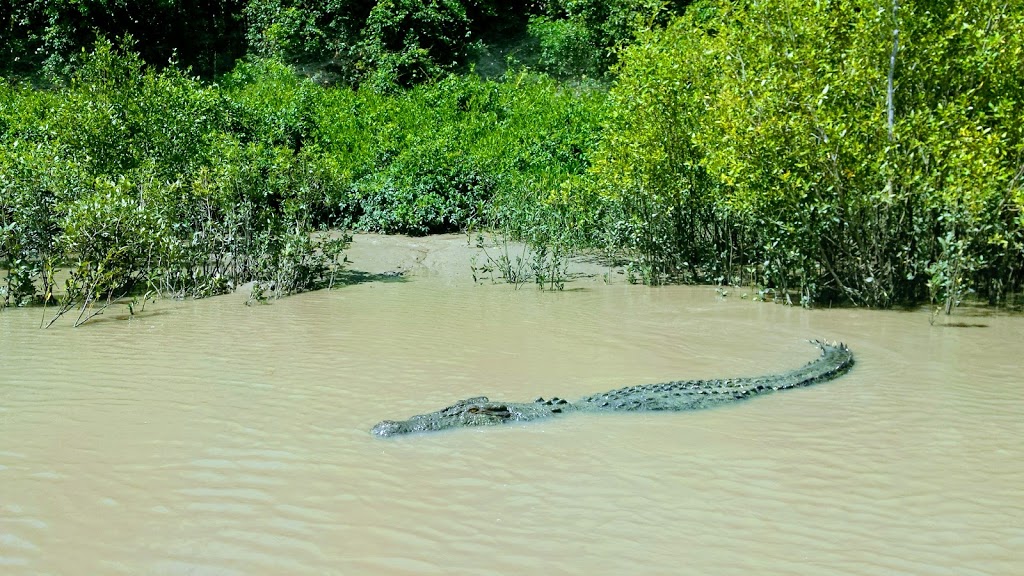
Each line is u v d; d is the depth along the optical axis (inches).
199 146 567.8
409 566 156.3
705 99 452.8
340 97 846.5
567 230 539.5
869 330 375.2
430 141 693.3
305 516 177.0
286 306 433.1
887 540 169.9
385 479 198.4
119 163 526.6
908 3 400.2
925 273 436.8
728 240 496.4
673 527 174.7
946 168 404.8
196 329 372.2
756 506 185.8
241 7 1171.3
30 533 167.9
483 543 166.1
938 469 208.1
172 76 690.2
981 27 403.2
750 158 417.1
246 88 858.8
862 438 231.1
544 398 273.1
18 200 450.9
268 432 230.8
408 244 616.4
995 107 391.9
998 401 265.9
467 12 1161.4
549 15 1197.7
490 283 506.3
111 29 1008.2
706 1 661.9
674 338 359.9
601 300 449.1
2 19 1018.1
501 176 671.1
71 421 238.1
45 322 386.0
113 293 453.7
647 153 491.5
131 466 204.1
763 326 383.9
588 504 185.8
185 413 246.8
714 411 255.9
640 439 229.8
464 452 218.1
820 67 408.2
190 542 164.7
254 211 515.2
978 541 169.6
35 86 968.9
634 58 509.7
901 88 418.6
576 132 717.3
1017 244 397.7
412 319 396.8
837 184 410.0
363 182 689.0
